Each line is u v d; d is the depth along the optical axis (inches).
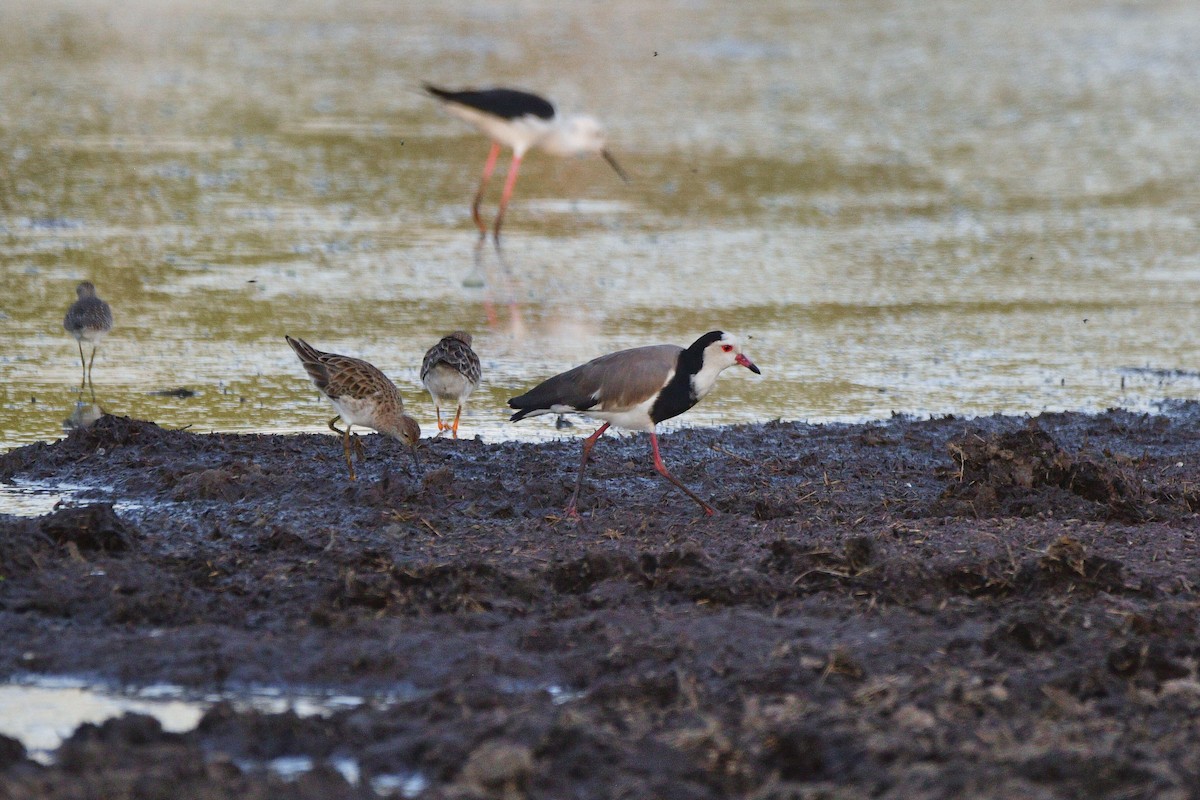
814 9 2106.3
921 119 1392.7
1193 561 426.3
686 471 536.1
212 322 754.8
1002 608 390.0
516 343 734.5
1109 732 313.9
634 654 358.6
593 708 327.0
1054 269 911.0
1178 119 1405.0
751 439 582.9
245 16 1971.0
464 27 1889.8
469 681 351.6
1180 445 582.9
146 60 1611.7
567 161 1209.4
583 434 597.6
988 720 321.1
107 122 1282.0
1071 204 1087.0
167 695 350.6
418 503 478.3
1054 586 399.2
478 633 377.4
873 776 294.0
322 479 505.0
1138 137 1330.0
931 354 733.9
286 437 566.9
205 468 510.9
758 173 1174.3
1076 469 488.1
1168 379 698.8
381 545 438.6
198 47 1710.1
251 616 389.7
